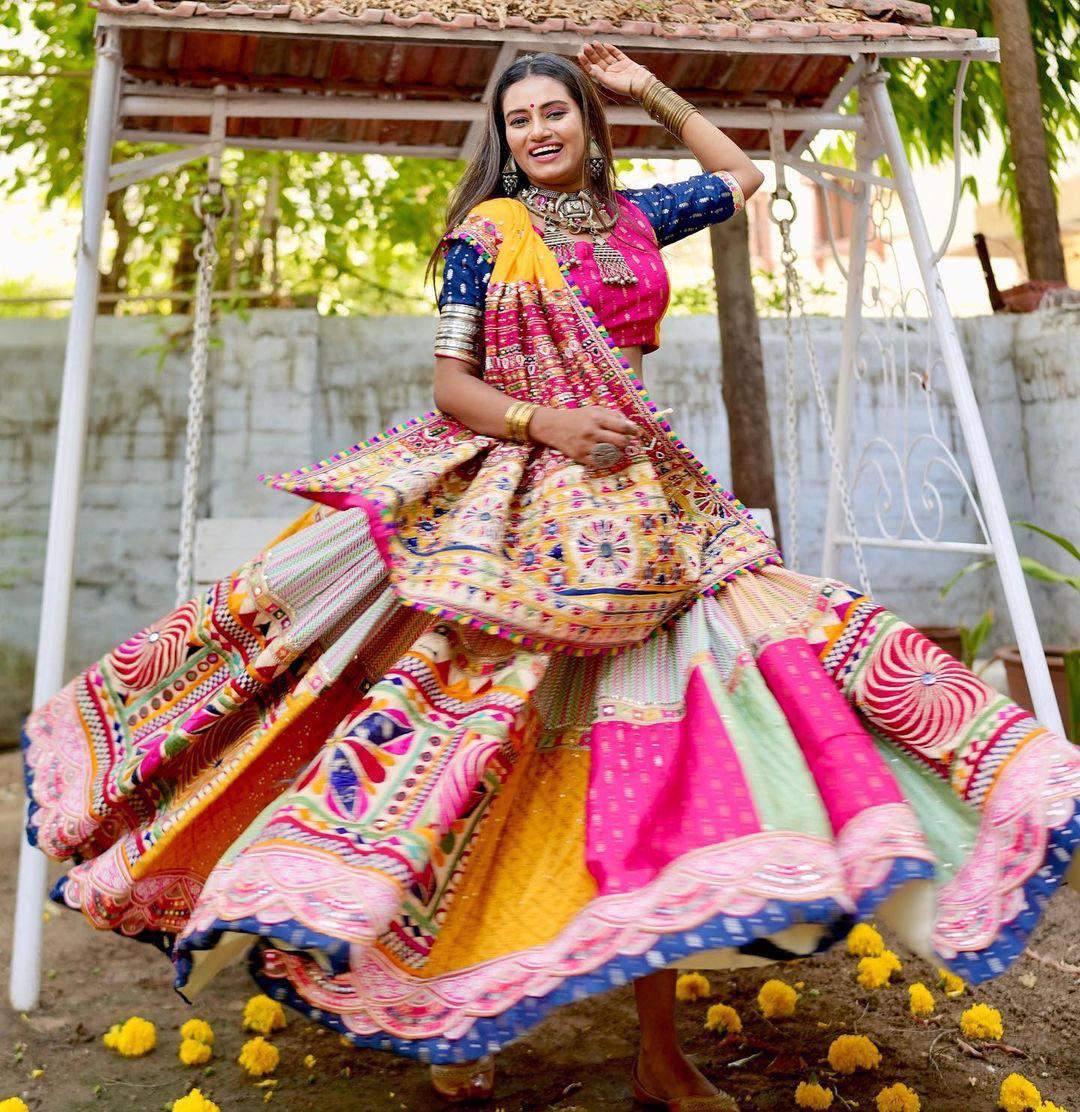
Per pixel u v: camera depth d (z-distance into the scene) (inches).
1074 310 222.2
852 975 103.7
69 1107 82.6
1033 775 62.9
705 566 77.6
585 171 86.0
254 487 220.1
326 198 251.3
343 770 64.4
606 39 115.6
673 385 236.1
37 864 102.3
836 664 72.1
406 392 230.1
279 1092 84.7
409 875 60.1
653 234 85.8
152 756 77.8
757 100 143.8
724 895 57.5
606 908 59.2
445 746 66.7
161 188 237.5
